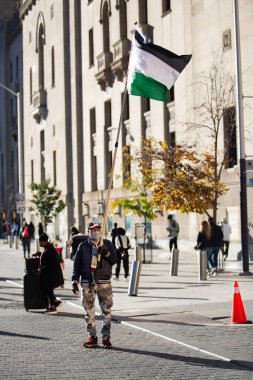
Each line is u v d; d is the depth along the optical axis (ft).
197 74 123.54
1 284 82.43
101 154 173.06
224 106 103.45
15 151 270.26
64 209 195.83
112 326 49.08
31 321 52.44
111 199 162.91
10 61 277.44
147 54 54.39
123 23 159.84
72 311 58.34
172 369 34.73
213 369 34.68
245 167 82.43
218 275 84.53
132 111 154.40
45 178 218.38
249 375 33.22
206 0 120.57
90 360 37.11
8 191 277.44
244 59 108.88
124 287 74.59
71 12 192.54
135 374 33.60
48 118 215.92
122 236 83.20
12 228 177.06
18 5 267.59
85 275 40.96
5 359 37.40
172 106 136.46
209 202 93.25
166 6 140.77
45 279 57.16
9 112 278.67
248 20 107.76
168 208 94.48
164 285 75.05
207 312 53.78
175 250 86.43
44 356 38.24
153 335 45.11
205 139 119.03
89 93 181.78
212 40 118.73
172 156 96.07
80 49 189.26
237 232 111.65
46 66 218.38
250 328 46.57
